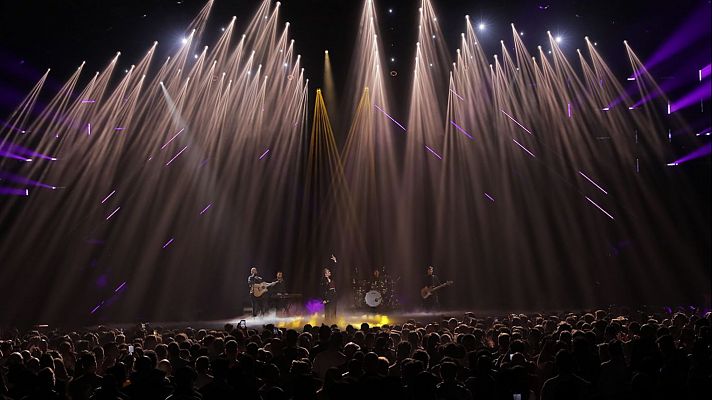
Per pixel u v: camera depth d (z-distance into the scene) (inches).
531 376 271.6
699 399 207.3
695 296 863.1
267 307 878.4
